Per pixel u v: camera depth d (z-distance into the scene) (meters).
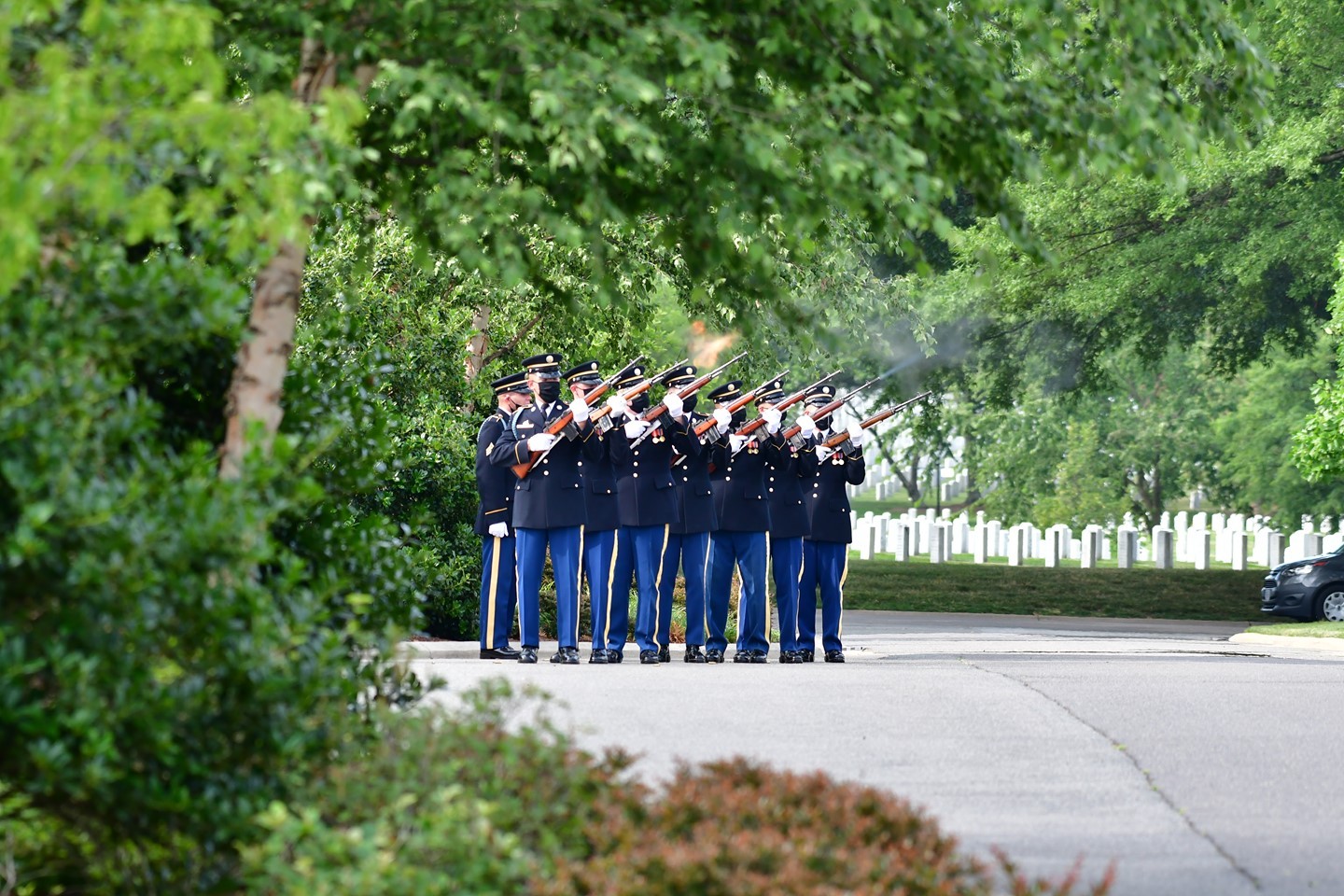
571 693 25.69
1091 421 104.81
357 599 14.54
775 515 35.38
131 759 12.77
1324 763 21.14
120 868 13.41
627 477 33.62
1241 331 74.88
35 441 12.43
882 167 16.78
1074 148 19.20
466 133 18.62
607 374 44.69
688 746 21.09
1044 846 16.44
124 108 12.41
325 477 18.28
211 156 14.31
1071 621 58.06
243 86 20.33
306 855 11.59
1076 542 85.44
